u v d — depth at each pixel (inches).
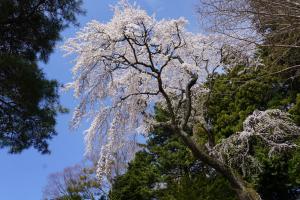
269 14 367.9
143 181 825.5
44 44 472.4
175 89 579.5
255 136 585.9
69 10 486.3
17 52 464.1
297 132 565.6
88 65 520.7
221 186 552.7
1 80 413.1
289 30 382.9
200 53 561.0
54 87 431.8
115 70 544.4
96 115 544.7
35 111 420.8
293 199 678.5
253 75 641.0
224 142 554.6
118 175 875.4
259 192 668.7
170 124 503.8
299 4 351.3
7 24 452.1
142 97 561.0
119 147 553.9
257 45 412.8
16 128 436.1
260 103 712.4
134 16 503.8
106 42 514.3
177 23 518.3
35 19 462.9
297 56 447.8
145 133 555.2
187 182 550.9
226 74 687.1
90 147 546.3
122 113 553.9
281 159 645.3
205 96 587.8
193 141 493.0
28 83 410.0
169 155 811.4
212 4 429.1
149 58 505.7
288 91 703.7
